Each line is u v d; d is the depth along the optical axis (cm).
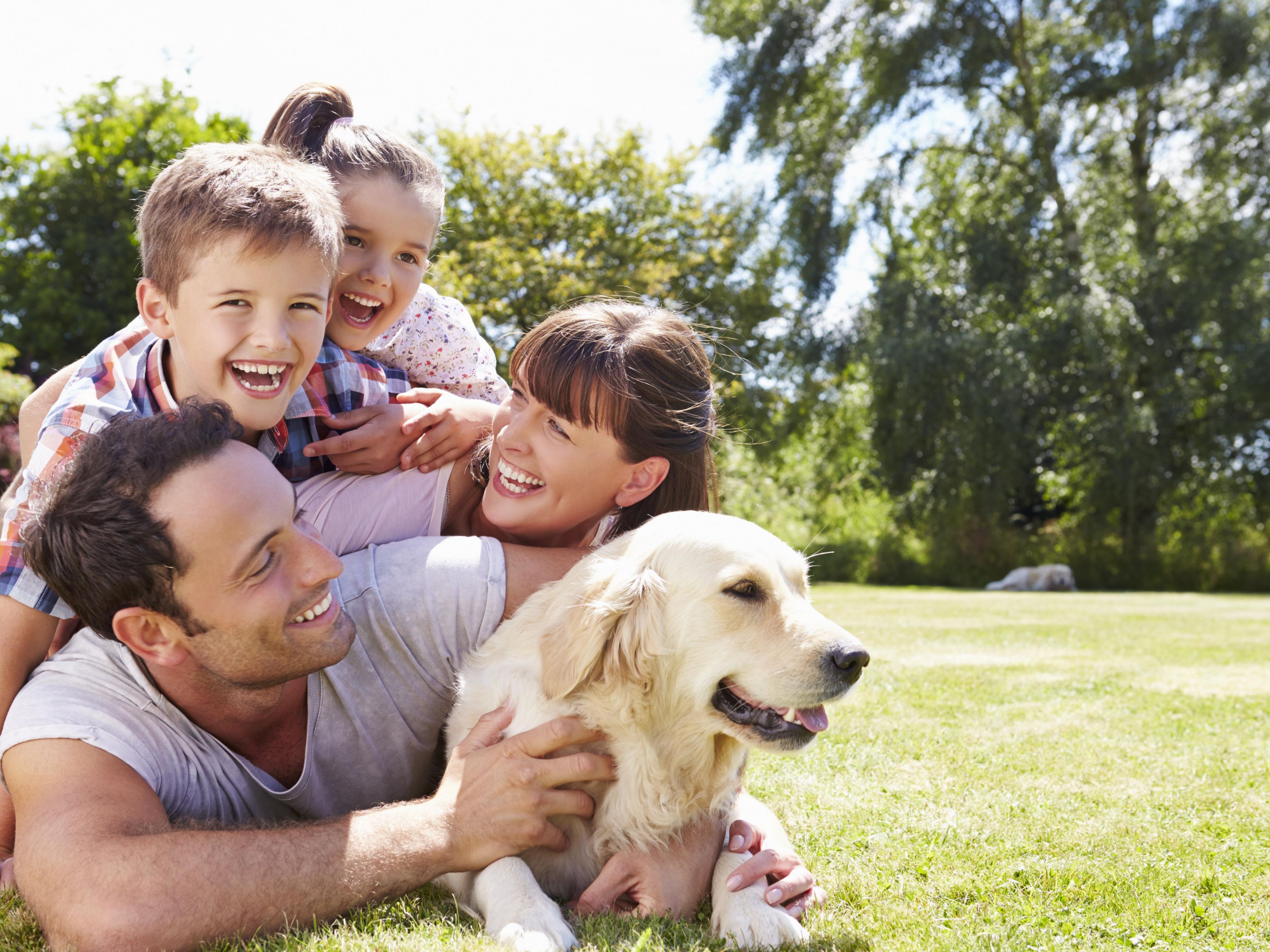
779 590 255
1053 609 1537
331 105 353
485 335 2316
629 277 2514
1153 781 388
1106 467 2573
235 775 240
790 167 2703
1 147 2667
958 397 2484
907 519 2766
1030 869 272
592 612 247
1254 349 2427
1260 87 2466
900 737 462
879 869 273
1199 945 227
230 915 196
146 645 219
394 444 299
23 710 220
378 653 261
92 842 194
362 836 216
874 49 2583
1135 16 2523
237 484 216
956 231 2720
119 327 2634
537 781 231
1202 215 2517
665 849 249
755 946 212
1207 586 2583
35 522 218
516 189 2620
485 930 214
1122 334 2466
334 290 328
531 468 291
